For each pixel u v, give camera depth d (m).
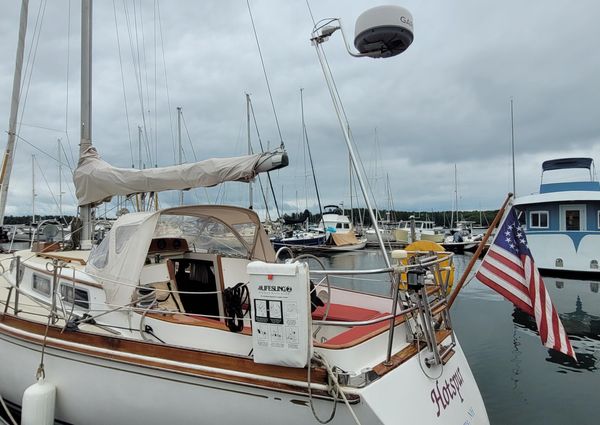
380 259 20.00
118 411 2.87
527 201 13.12
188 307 4.14
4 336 3.49
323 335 3.25
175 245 4.35
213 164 4.06
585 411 4.29
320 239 25.41
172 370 2.64
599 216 12.16
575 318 7.95
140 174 4.38
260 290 2.34
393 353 2.67
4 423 3.49
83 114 5.85
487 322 7.61
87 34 5.89
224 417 2.53
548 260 12.75
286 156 3.76
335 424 2.28
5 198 5.77
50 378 3.17
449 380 2.85
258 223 4.34
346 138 3.32
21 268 4.49
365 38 3.10
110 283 3.31
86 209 5.62
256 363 2.44
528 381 5.05
